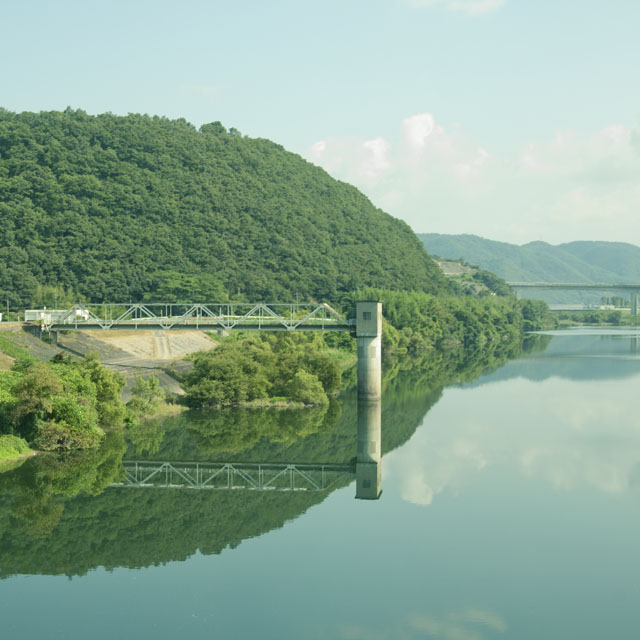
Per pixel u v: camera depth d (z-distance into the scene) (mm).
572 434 100875
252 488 77562
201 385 118312
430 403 129250
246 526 65188
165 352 168125
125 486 77188
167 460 88438
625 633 45719
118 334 170750
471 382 160375
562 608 48938
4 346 122812
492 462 85750
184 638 44406
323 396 124438
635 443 94750
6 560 56812
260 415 115312
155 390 117438
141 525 65125
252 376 125375
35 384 86500
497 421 111312
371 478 81250
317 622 46656
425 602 49719
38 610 48188
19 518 66375
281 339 159250
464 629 46062
